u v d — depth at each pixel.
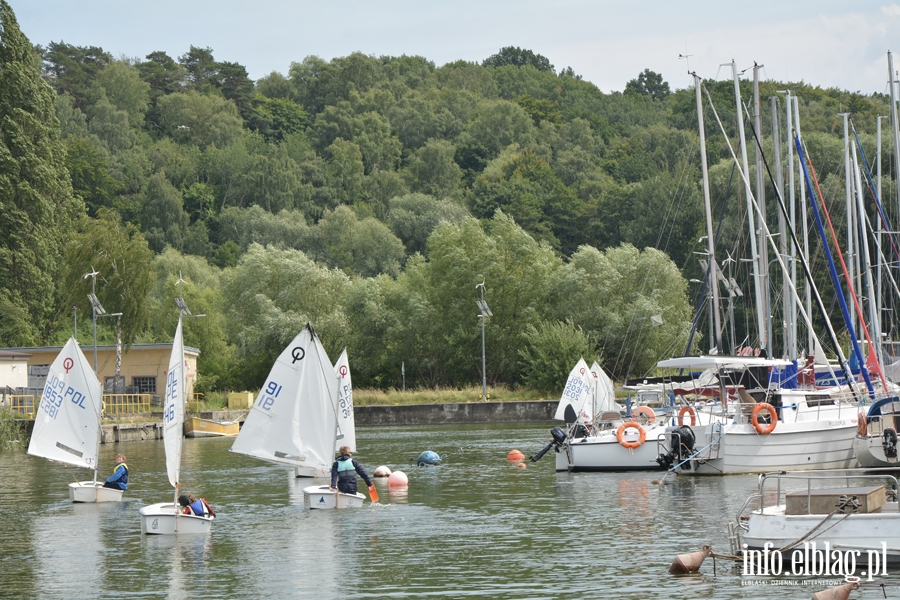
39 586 21.81
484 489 37.62
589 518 29.50
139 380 93.31
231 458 55.19
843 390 44.28
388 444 62.41
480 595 20.20
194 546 26.28
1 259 99.69
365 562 23.67
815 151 102.81
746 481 36.75
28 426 66.88
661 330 99.62
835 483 35.56
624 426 42.22
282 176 194.25
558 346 96.19
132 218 183.12
